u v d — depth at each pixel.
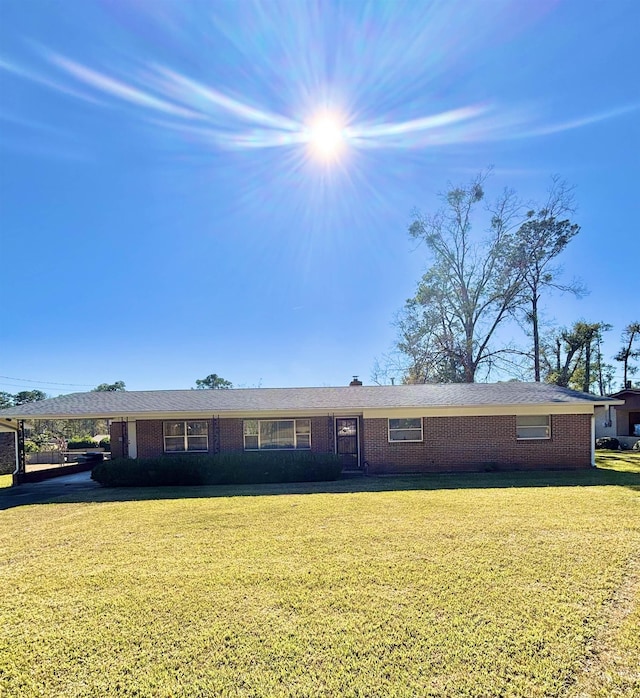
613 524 7.16
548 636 3.68
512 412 15.19
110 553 6.31
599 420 27.00
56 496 12.03
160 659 3.49
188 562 5.77
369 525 7.39
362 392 17.69
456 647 3.54
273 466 13.80
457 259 27.02
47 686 3.19
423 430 15.28
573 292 25.58
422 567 5.32
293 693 3.04
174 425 16.06
